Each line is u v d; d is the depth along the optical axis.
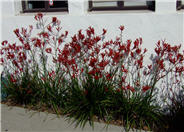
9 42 3.33
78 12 3.04
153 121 2.67
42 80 3.15
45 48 3.21
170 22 2.80
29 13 3.42
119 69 2.96
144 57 2.92
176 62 2.85
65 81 3.02
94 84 2.74
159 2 2.81
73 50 3.05
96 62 2.90
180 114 2.70
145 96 2.77
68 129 2.61
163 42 2.77
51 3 3.38
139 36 2.90
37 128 2.63
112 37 2.97
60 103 2.95
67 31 3.06
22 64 3.16
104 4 3.21
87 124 2.66
